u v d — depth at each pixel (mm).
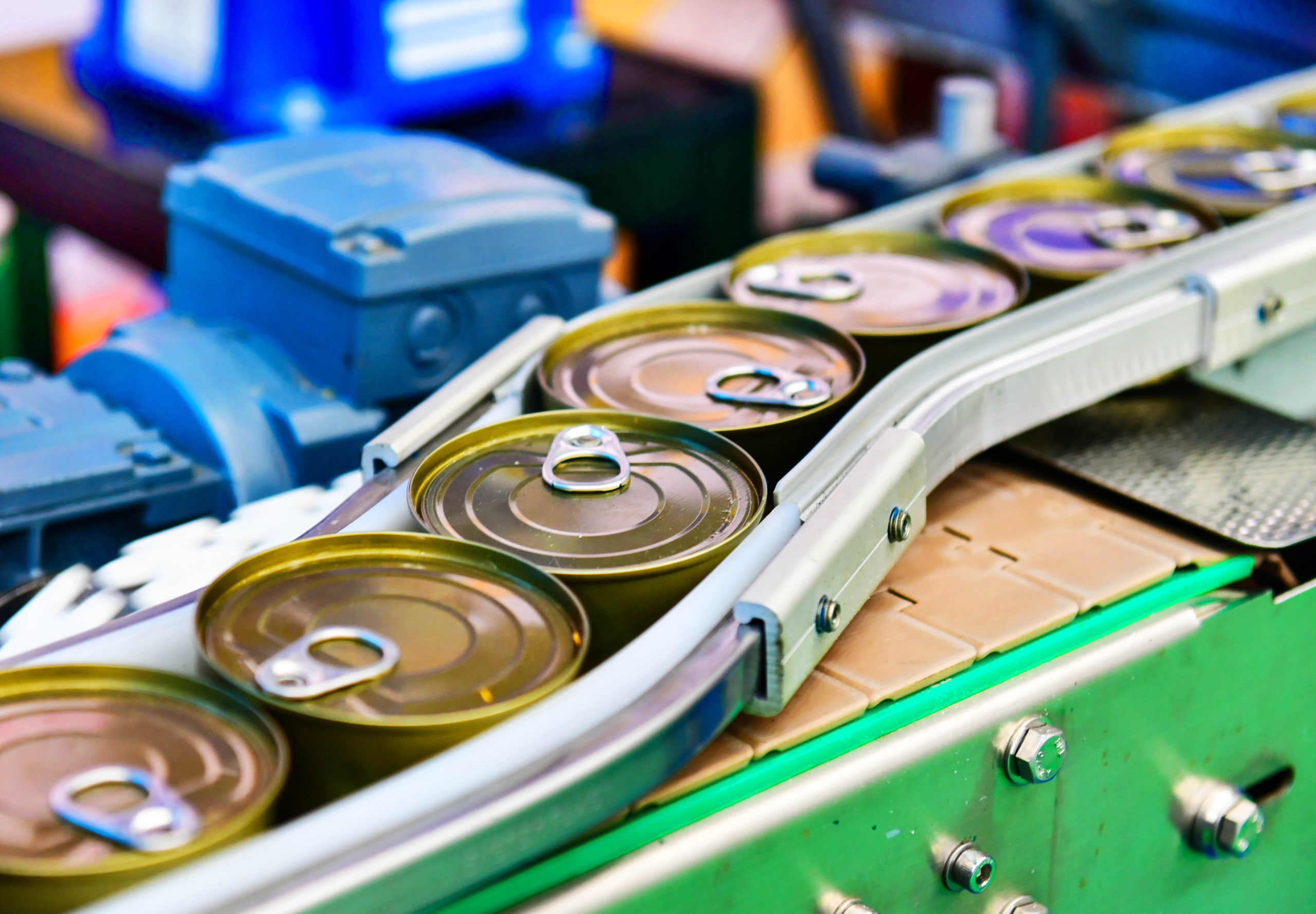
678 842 967
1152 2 3584
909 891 1113
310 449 1593
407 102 2920
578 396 1262
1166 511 1323
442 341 1703
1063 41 3783
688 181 3242
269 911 758
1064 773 1185
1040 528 1316
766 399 1232
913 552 1276
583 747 875
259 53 2750
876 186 2486
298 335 1699
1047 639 1170
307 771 891
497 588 1001
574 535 1060
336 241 1615
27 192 2924
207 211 1790
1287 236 1559
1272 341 1546
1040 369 1324
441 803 826
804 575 1003
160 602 1199
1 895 756
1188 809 1310
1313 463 1422
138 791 824
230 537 1359
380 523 1081
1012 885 1189
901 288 1472
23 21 3482
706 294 1472
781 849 1013
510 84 3098
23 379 1685
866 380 1372
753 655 983
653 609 1026
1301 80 2133
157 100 2959
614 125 3066
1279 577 1310
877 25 4301
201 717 884
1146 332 1412
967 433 1271
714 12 4297
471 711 875
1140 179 1805
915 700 1088
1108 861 1263
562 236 1766
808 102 4242
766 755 1018
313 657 920
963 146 2572
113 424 1603
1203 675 1267
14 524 1417
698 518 1082
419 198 1706
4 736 856
